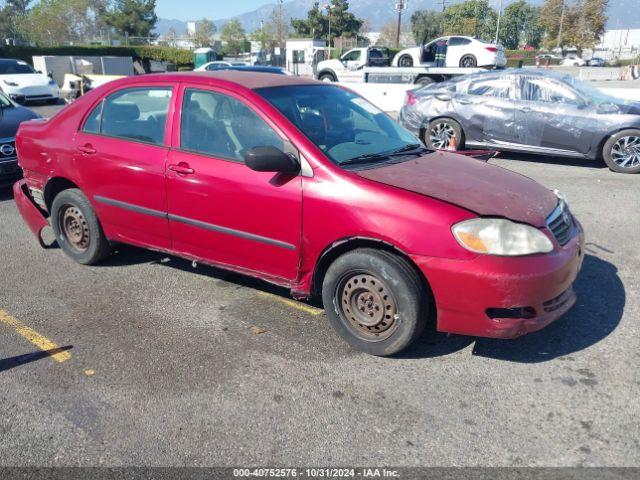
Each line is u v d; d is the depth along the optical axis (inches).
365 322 145.3
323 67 1101.7
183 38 3157.0
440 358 145.5
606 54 3093.0
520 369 140.1
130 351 149.3
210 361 144.4
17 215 275.6
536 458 110.1
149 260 213.2
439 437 116.3
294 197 147.3
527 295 130.5
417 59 1002.7
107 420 122.1
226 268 169.5
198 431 118.6
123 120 184.5
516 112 383.6
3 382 136.0
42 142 203.6
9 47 1425.9
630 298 177.8
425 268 133.2
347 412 124.4
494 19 3567.9
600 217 264.5
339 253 149.6
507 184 154.3
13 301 179.2
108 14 2854.3
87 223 198.4
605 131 360.8
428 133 417.4
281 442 115.3
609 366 140.6
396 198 136.5
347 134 164.2
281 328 161.3
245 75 179.2
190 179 164.9
